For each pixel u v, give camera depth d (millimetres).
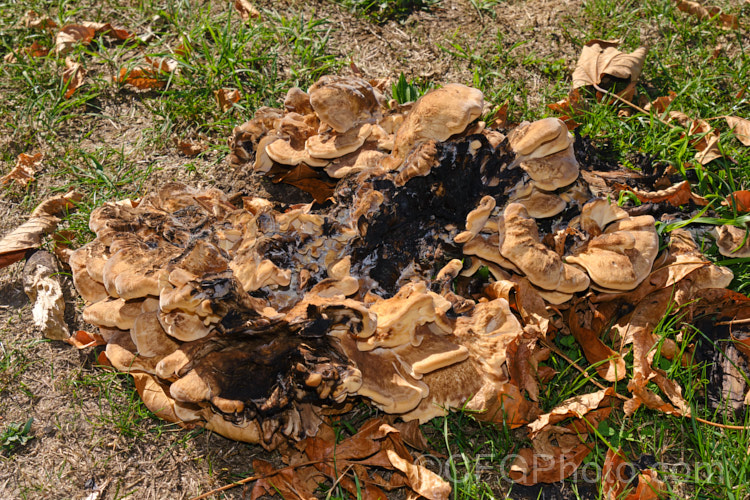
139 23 1835
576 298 1444
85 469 1385
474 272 1461
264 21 1826
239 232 1417
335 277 1379
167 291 1328
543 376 1428
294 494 1356
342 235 1414
